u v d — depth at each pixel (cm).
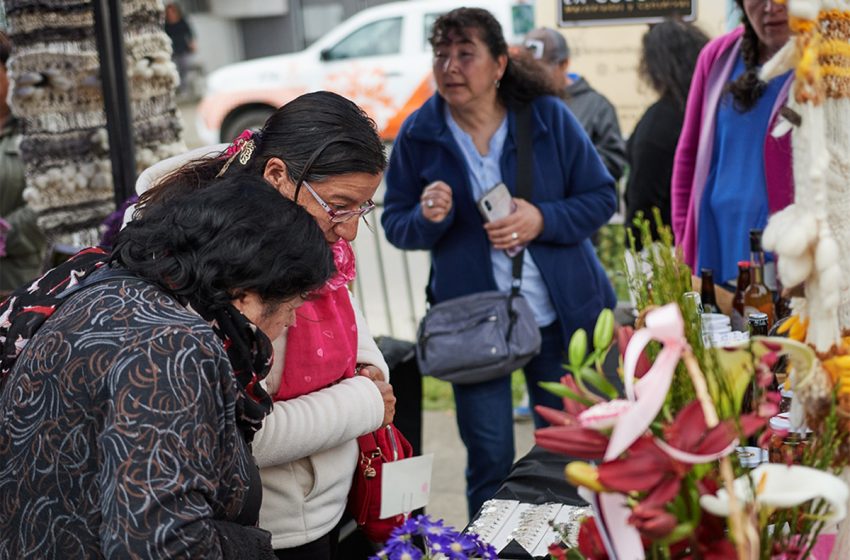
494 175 308
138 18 318
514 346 294
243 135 181
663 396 104
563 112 310
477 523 190
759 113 288
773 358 114
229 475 143
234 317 147
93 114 325
